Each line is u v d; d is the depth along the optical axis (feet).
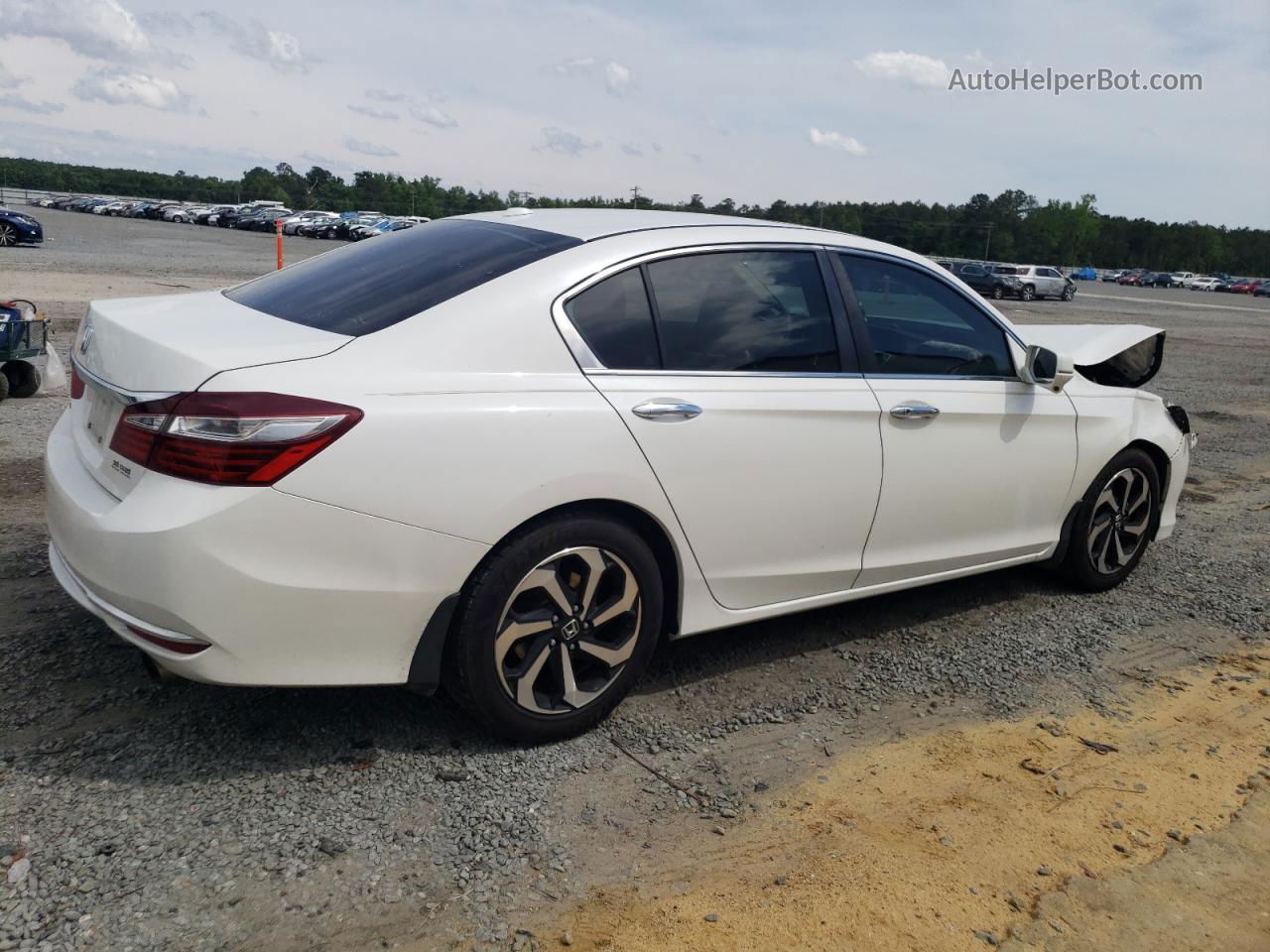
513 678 9.81
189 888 7.81
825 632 13.85
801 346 11.60
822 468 11.55
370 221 180.86
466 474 9.04
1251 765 10.95
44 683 10.62
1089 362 14.80
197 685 10.86
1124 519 15.84
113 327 9.72
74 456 10.00
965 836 9.30
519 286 9.87
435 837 8.68
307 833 8.57
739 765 10.28
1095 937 8.12
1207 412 36.58
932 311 13.04
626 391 10.10
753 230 11.80
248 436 8.22
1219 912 8.53
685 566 10.82
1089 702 12.24
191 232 164.25
